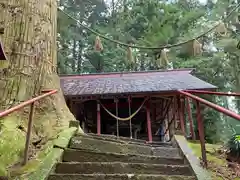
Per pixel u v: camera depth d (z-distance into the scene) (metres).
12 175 3.17
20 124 4.15
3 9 4.79
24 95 4.48
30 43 4.81
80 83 10.80
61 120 4.68
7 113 2.57
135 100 11.33
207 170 3.46
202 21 19.27
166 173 3.54
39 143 4.10
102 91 9.16
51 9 5.40
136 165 3.53
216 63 16.39
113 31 20.72
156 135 12.27
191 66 16.62
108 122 12.44
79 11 21.98
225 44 15.38
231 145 4.37
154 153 4.22
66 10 20.83
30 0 5.00
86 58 21.86
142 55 20.12
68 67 19.66
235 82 16.56
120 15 22.42
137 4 21.62
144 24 20.88
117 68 21.28
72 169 3.40
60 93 5.21
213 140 13.75
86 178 3.15
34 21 4.96
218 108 2.68
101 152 3.80
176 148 4.32
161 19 19.64
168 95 9.09
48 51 5.12
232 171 3.60
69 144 3.98
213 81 16.64
